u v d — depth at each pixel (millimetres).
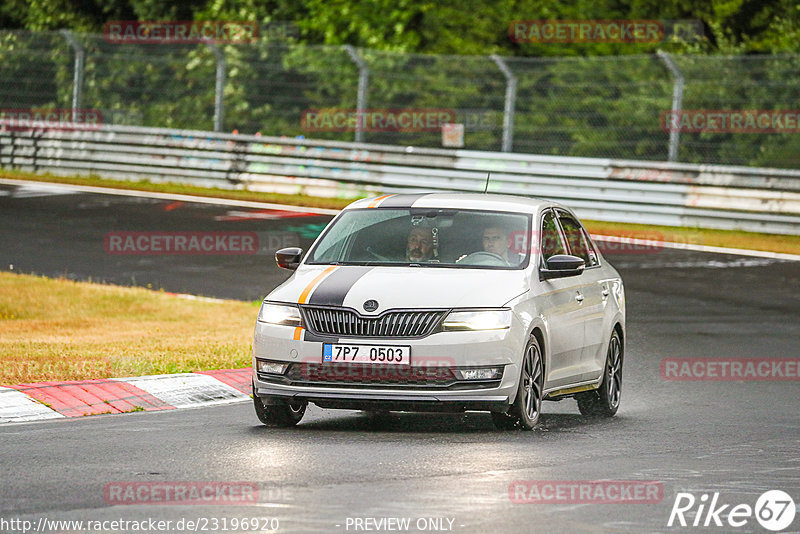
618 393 43500
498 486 27719
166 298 68125
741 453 33531
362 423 38625
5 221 95688
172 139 120812
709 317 66500
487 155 109562
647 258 87000
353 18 144750
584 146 123250
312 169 115625
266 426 37125
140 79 142750
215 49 121062
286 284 37406
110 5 155375
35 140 125938
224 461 30547
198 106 138375
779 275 80938
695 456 32812
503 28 143250
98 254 83688
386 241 39031
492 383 35281
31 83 143625
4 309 63469
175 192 114688
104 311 63781
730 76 119062
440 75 132000
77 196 109688
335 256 38969
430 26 147000
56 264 79750
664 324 64188
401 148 112812
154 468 29516
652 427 38750
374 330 35250
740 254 89625
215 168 118875
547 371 37969
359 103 116000
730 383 49812
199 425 36844
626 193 103688
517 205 40531
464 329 35156
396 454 31828
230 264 81000
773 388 48781
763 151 115812
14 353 47844
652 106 119688
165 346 51344
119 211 102000
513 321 35719
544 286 38312
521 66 131875
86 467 29578
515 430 36719
